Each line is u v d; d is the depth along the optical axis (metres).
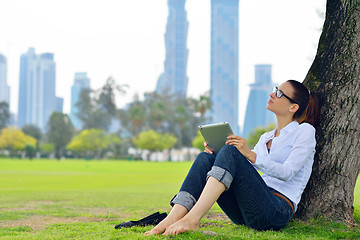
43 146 105.81
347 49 3.65
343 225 3.37
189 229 2.64
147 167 42.25
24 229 4.13
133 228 3.10
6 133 101.00
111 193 11.55
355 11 3.68
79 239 2.94
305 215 3.55
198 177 2.88
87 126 109.19
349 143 3.51
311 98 3.53
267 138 3.25
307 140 2.98
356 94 3.53
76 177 22.94
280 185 3.05
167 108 102.56
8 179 20.78
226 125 2.96
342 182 3.50
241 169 2.81
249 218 2.94
